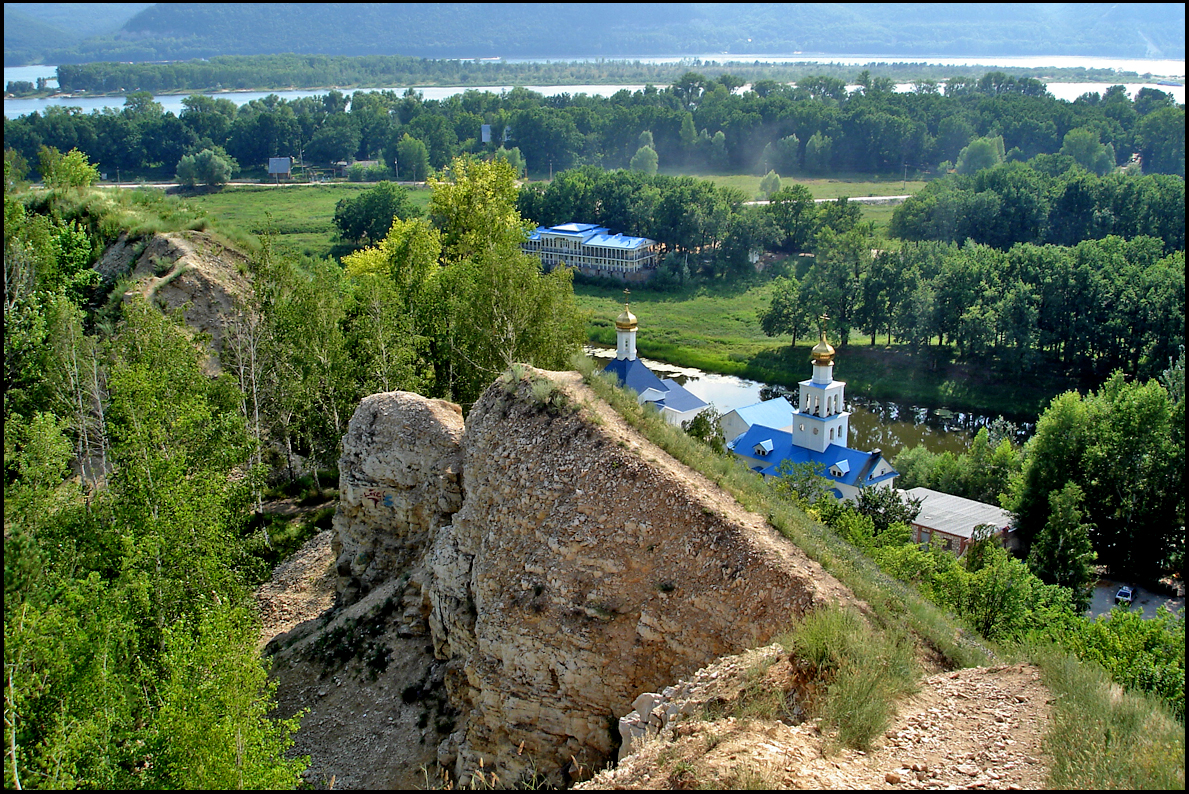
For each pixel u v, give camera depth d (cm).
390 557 3722
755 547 2498
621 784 1770
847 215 14275
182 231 6738
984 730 1819
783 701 1953
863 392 9744
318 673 3331
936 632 2389
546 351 5294
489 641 2712
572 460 2839
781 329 10875
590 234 14862
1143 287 9150
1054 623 3469
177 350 4366
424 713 3014
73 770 2445
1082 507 5906
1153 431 5944
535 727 2627
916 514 5550
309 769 2956
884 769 1700
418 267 6788
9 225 5841
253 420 5356
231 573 3462
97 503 3547
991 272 9962
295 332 5053
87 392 4538
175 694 2475
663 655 2494
